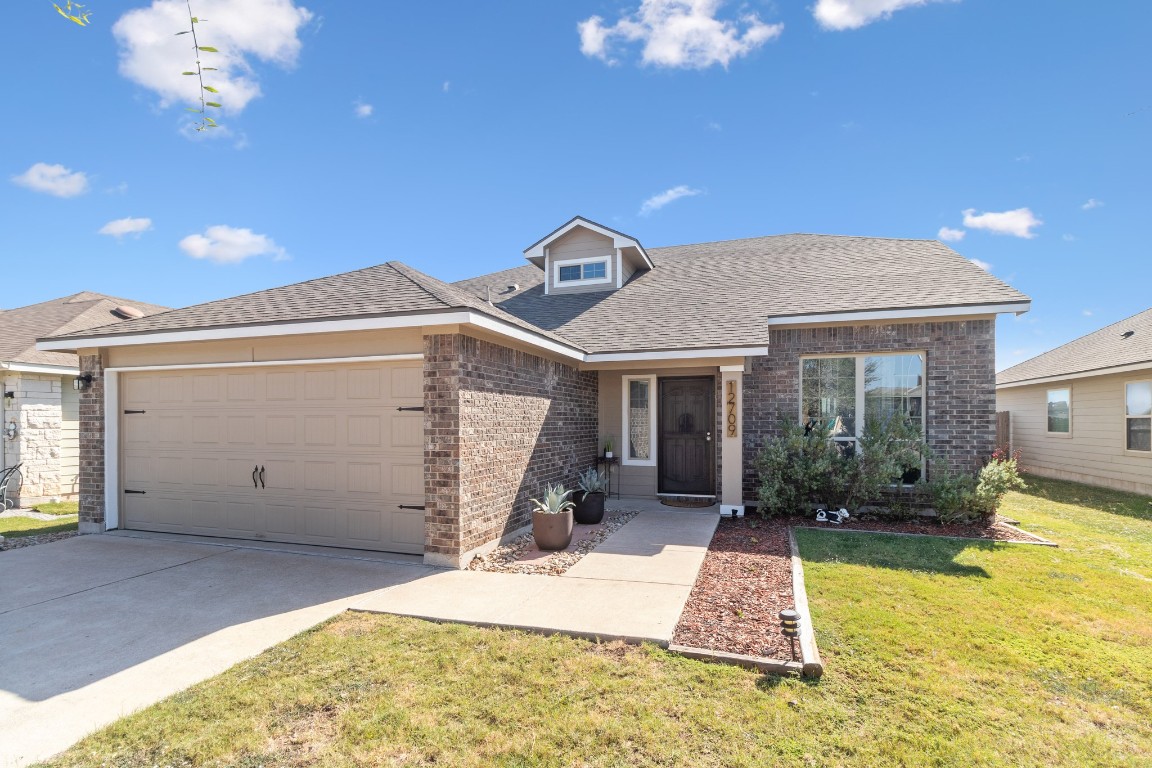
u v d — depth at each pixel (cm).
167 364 763
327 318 625
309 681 356
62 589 540
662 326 986
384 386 670
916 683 352
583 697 337
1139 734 304
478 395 660
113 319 1376
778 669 367
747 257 1338
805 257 1257
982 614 466
